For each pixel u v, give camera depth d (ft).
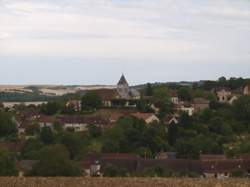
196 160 330.13
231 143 464.24
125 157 345.92
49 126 539.70
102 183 162.40
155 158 371.56
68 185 159.33
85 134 492.95
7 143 436.76
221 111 571.69
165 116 614.34
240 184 159.43
